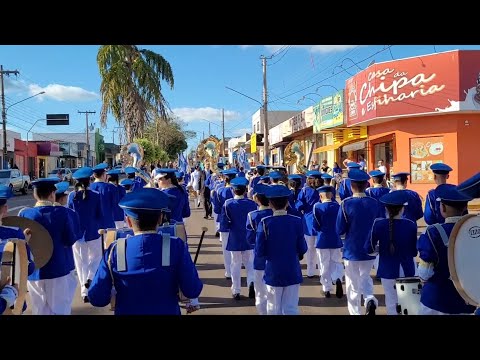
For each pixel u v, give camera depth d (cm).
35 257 482
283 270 532
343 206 614
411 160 2083
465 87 1884
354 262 608
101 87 2045
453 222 402
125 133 2080
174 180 817
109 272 338
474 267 367
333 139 3025
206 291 783
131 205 338
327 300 720
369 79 2167
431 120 2017
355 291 613
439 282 408
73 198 754
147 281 331
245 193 743
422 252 408
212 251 1129
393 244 548
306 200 869
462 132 1953
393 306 561
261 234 534
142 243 336
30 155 5141
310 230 849
